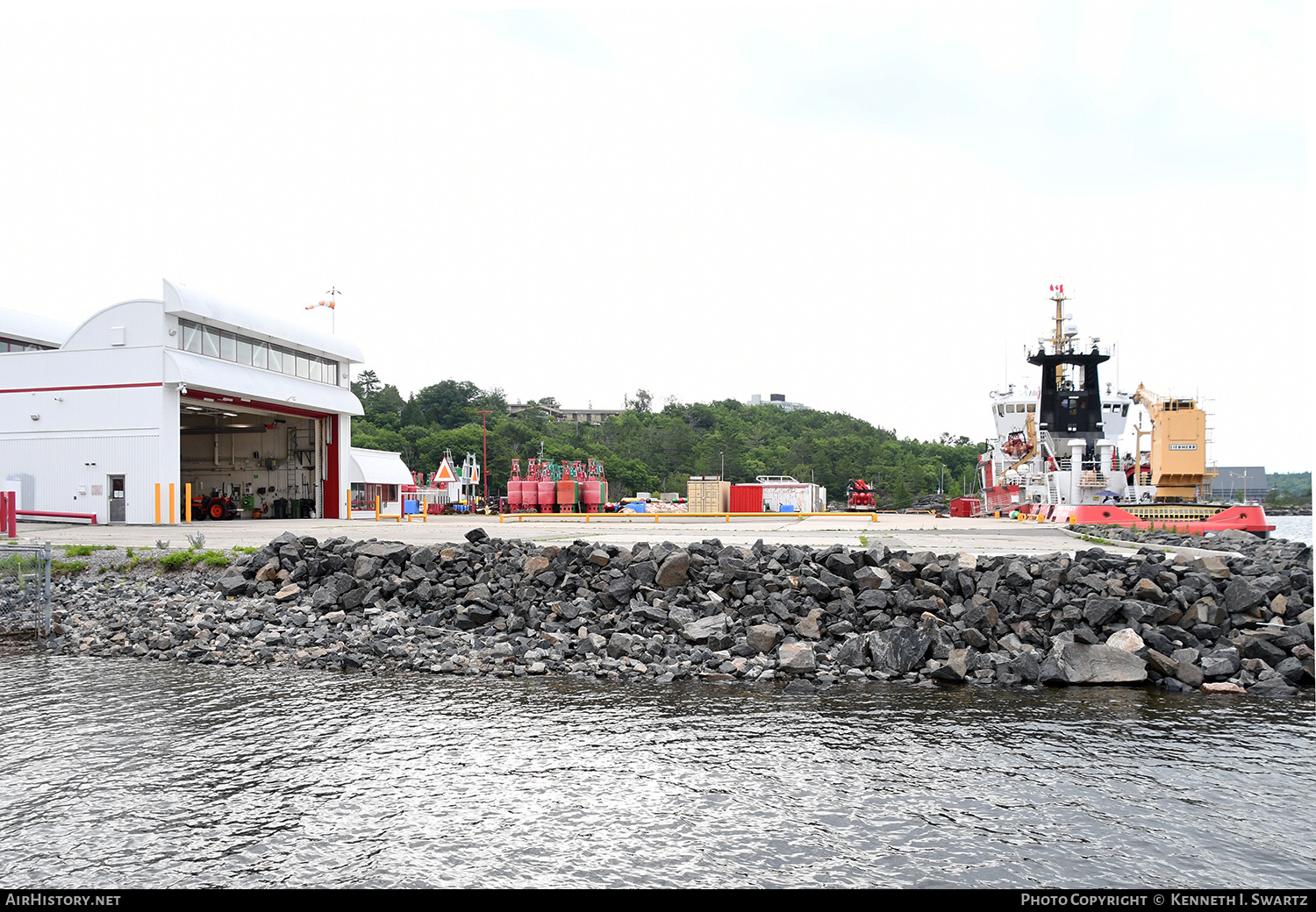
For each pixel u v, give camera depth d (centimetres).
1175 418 4191
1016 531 3161
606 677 1320
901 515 6203
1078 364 5175
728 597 1605
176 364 3700
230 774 883
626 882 657
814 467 19775
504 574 1745
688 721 1083
